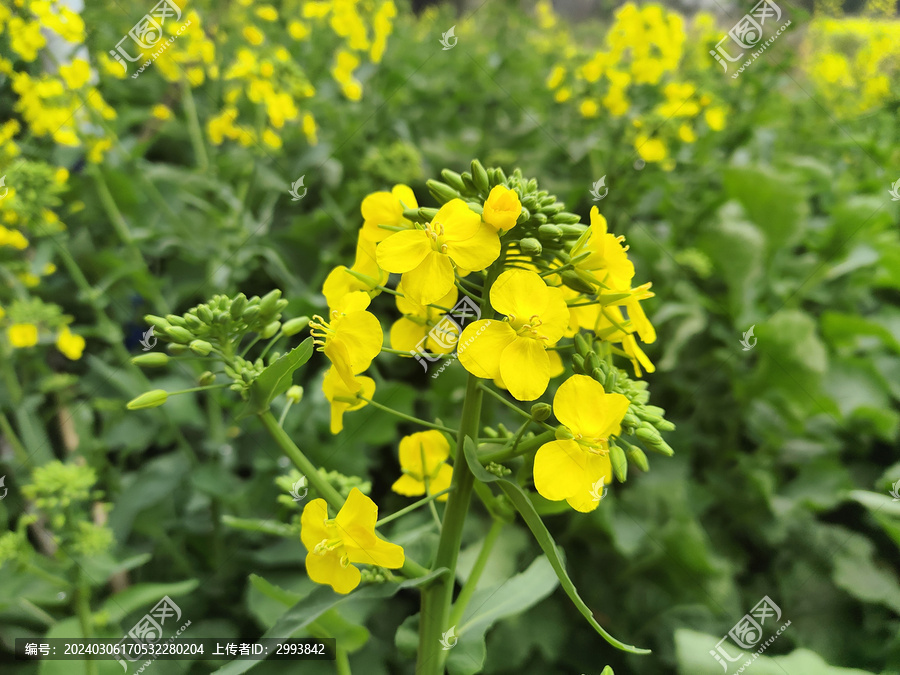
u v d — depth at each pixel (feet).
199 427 0.90
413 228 0.39
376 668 0.66
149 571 0.77
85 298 0.88
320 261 1.11
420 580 0.39
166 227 1.06
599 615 0.76
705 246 1.05
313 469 0.40
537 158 1.31
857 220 1.09
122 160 1.01
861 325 0.99
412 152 1.10
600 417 0.35
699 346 1.01
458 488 0.41
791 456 0.90
